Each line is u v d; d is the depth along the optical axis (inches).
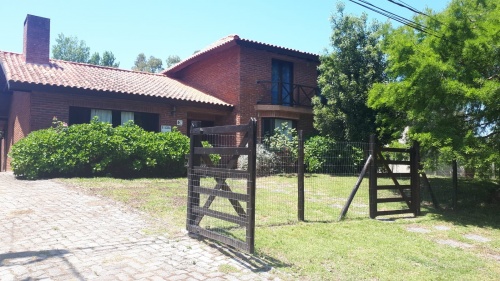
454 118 326.6
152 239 214.4
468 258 203.8
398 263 187.8
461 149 290.7
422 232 262.1
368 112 550.0
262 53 632.4
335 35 567.2
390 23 369.4
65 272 162.9
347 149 396.8
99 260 178.9
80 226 233.8
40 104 477.1
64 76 521.0
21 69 500.4
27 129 479.8
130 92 518.3
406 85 319.0
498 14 300.2
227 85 628.1
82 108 517.7
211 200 219.0
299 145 280.1
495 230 275.1
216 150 213.5
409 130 337.1
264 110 613.0
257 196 350.6
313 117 643.5
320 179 418.9
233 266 176.1
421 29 344.8
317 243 216.4
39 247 193.8
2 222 236.4
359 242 223.1
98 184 375.2
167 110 573.6
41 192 327.3
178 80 724.7
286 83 637.3
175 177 476.4
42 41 565.0
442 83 295.4
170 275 164.1
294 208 312.5
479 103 308.7
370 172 306.5
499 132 327.6
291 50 632.4
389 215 322.7
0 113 647.1
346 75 554.3
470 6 339.9
